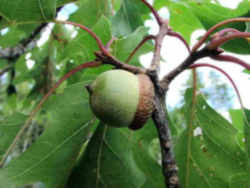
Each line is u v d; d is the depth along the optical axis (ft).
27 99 0.96
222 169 0.53
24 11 0.47
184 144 0.56
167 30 0.49
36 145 0.50
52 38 0.93
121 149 0.54
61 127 0.52
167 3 0.77
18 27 0.81
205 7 0.60
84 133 0.54
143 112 0.41
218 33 0.44
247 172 0.50
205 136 0.55
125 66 0.45
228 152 0.53
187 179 0.55
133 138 0.55
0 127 0.49
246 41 0.55
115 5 0.92
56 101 0.53
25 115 0.50
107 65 0.58
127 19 0.70
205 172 0.54
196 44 0.44
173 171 0.39
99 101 0.41
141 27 0.59
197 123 0.55
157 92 0.43
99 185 0.53
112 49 0.57
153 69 0.43
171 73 0.44
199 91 0.56
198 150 0.55
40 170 0.51
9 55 1.08
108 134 0.55
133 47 0.58
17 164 0.49
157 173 0.55
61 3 0.55
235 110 0.66
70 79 0.79
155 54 0.45
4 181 0.48
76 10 0.76
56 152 0.52
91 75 0.57
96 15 0.76
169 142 0.40
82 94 0.54
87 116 0.54
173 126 0.54
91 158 0.54
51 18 0.48
